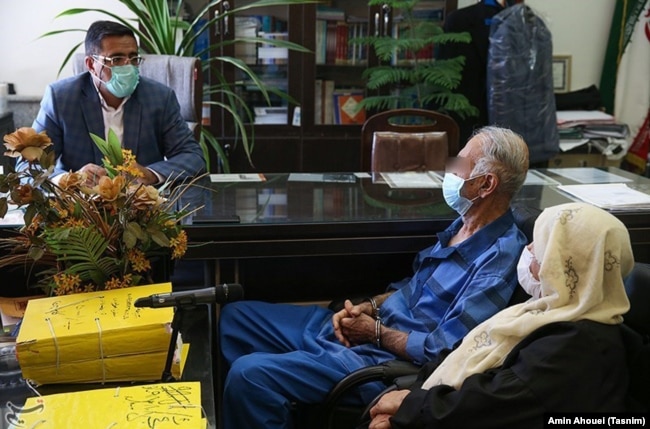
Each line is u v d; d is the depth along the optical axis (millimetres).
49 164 1436
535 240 1360
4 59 3936
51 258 1522
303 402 1753
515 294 1724
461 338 1696
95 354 1261
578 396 1264
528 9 3750
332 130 4070
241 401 1702
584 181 2424
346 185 2439
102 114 2432
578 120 4074
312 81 3986
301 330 1982
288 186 2412
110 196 1393
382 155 2809
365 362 1813
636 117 4312
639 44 4242
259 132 4020
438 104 3848
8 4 3857
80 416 1100
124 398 1159
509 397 1278
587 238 1289
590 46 4363
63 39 3959
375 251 2014
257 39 3645
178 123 2535
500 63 3723
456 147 2885
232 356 1964
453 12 3842
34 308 1352
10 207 1877
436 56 3959
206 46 3885
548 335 1312
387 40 3691
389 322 1923
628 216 2027
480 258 1783
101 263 1433
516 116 3762
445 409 1342
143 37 3500
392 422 1424
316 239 1976
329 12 3973
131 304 1360
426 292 1899
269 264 2156
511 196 1842
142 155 2461
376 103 3875
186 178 2279
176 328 1289
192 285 2117
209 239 1930
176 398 1161
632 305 1342
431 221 2014
